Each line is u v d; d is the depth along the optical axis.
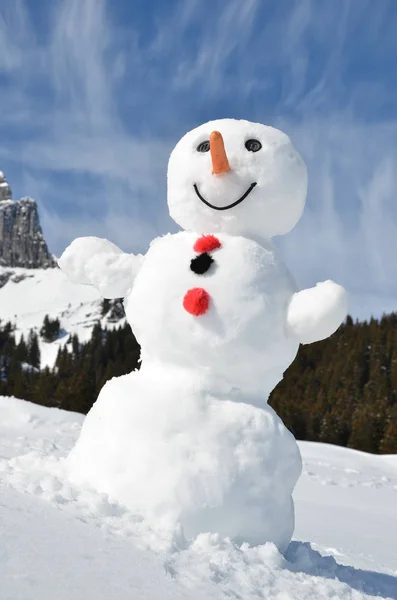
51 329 131.50
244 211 3.91
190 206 3.99
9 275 177.12
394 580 4.16
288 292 3.76
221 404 3.52
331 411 51.00
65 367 79.12
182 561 2.67
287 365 3.76
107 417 3.56
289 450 3.55
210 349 3.53
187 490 3.25
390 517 8.08
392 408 48.38
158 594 2.18
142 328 3.74
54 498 3.04
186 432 3.38
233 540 3.31
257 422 3.48
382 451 42.59
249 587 2.65
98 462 3.43
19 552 2.17
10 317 148.88
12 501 2.79
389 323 77.62
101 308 142.38
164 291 3.66
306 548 3.87
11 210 195.75
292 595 2.71
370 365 69.31
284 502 3.49
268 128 4.07
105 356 79.81
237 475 3.33
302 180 4.03
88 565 2.24
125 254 4.16
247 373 3.62
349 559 4.95
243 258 3.69
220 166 3.79
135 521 3.08
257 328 3.57
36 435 10.16
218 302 3.55
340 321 3.63
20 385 67.94
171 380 3.58
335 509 8.10
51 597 1.90
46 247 191.62
